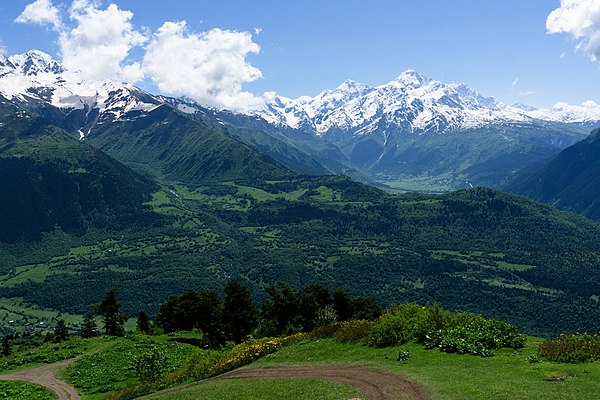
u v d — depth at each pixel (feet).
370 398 80.48
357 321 155.22
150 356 172.04
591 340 92.32
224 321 303.89
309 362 122.93
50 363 216.13
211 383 115.65
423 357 105.29
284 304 281.74
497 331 106.42
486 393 73.92
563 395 68.85
